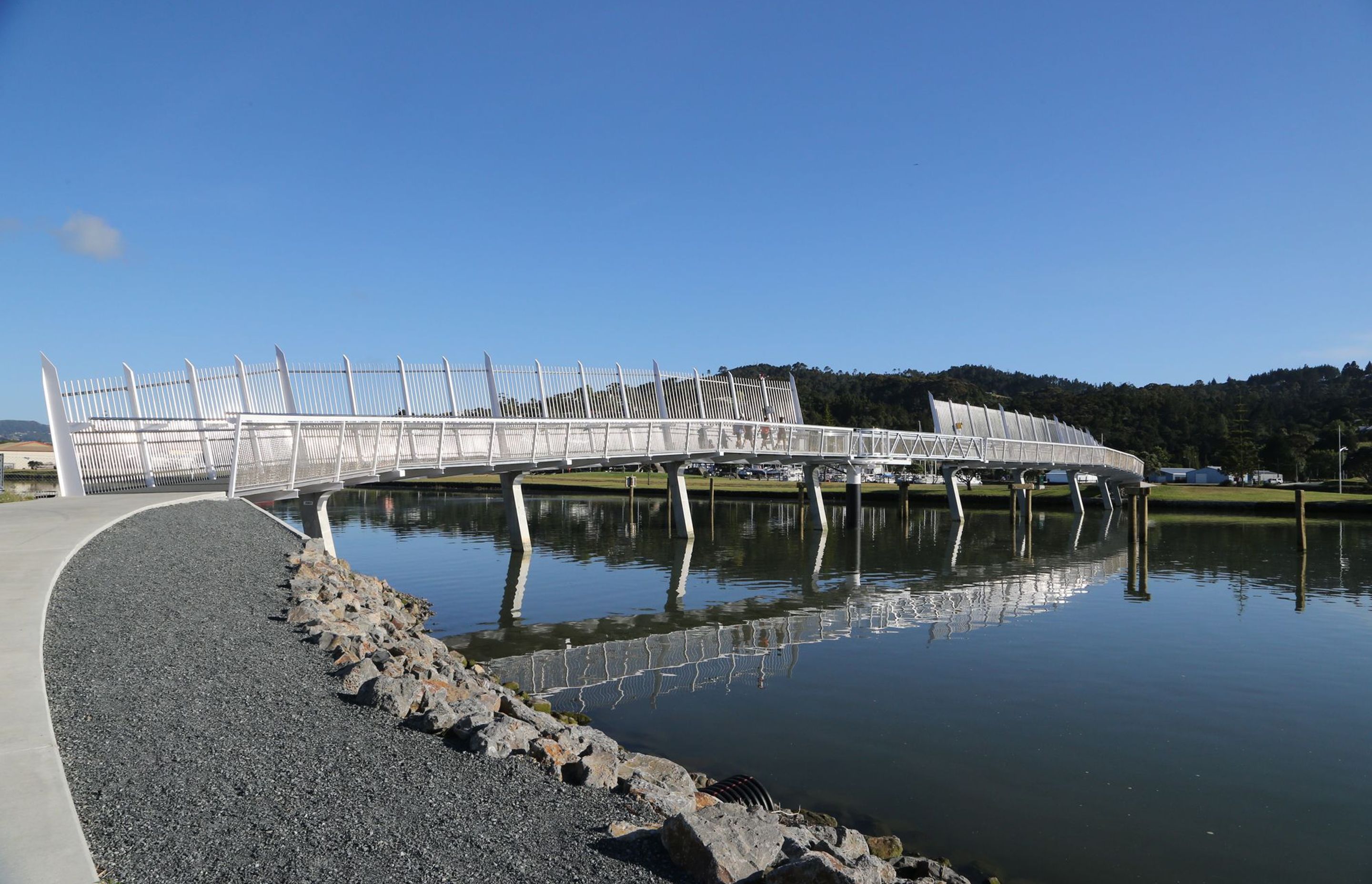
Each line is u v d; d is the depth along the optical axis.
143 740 5.40
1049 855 8.07
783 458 37.44
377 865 4.12
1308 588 25.06
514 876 4.18
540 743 6.27
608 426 29.17
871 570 28.64
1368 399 153.12
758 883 4.34
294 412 23.30
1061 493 70.81
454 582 25.36
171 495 16.83
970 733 11.55
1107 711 12.64
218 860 4.00
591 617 20.22
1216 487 84.44
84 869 3.40
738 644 17.17
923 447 45.25
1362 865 7.95
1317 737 11.54
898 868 7.49
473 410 28.28
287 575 11.45
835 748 10.88
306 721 6.14
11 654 5.81
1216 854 8.15
